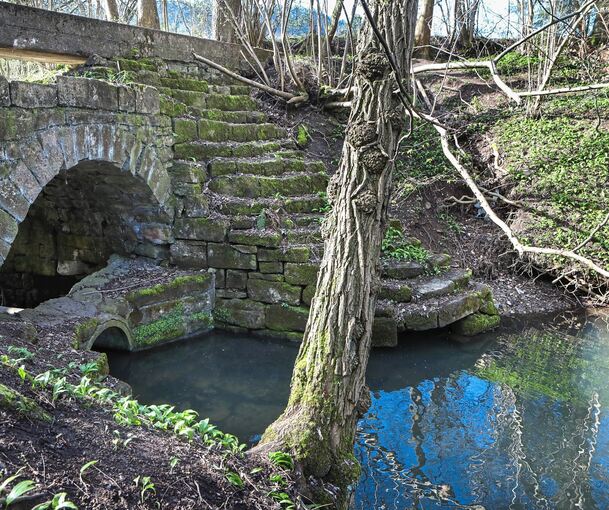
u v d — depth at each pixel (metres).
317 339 3.56
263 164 8.40
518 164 10.25
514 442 5.10
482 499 4.26
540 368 6.77
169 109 7.55
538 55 12.07
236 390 5.82
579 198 9.48
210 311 7.33
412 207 10.07
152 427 3.22
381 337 7.06
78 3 15.50
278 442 3.43
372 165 3.38
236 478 2.93
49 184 7.25
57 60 7.58
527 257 9.38
